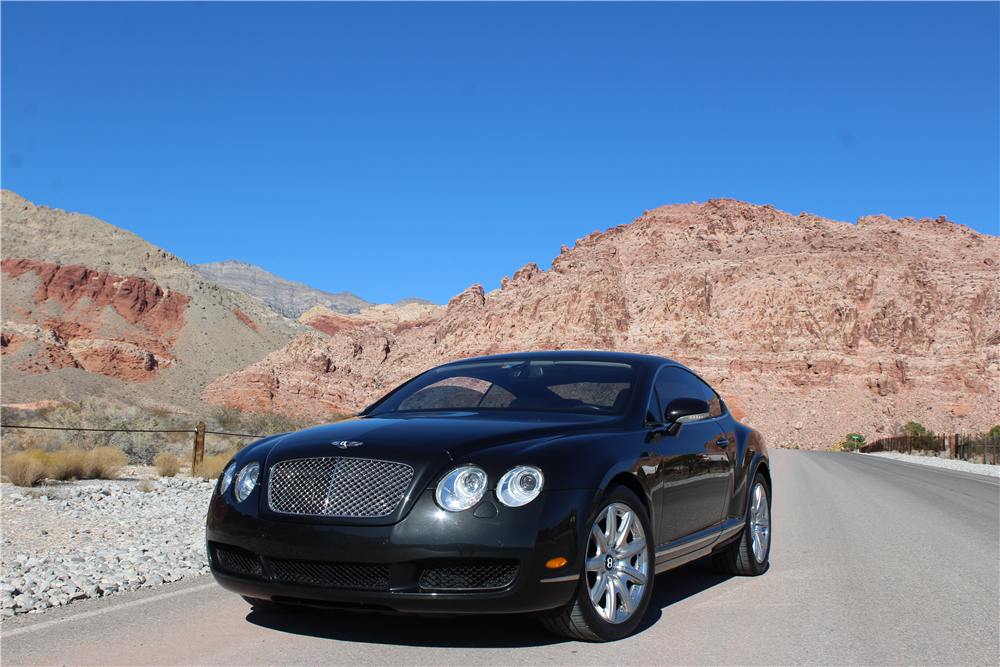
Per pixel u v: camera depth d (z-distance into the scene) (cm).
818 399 15825
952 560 703
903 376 16338
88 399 2441
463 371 550
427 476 367
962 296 18462
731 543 602
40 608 490
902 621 478
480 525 355
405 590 355
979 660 399
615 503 404
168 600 512
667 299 18538
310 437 415
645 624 452
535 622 445
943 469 2697
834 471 2244
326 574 370
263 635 420
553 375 518
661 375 538
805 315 17650
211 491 1227
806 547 773
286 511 380
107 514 945
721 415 618
